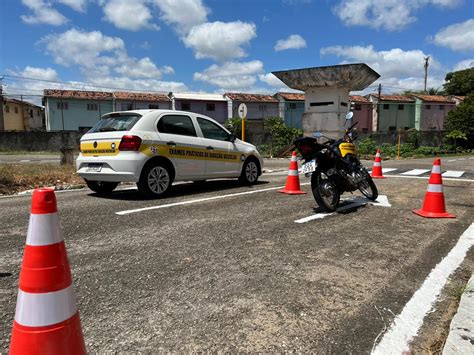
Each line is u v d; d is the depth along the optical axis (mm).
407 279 3309
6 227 4910
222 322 2553
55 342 1671
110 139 6844
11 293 2961
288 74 23438
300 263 3676
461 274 3428
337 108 23125
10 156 25766
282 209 6172
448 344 2195
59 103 38375
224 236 4555
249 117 43438
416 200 7102
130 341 2311
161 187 7188
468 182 9914
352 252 4023
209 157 8047
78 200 6875
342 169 6059
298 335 2404
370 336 2398
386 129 48688
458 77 60688
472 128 38656
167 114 7457
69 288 1755
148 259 3729
